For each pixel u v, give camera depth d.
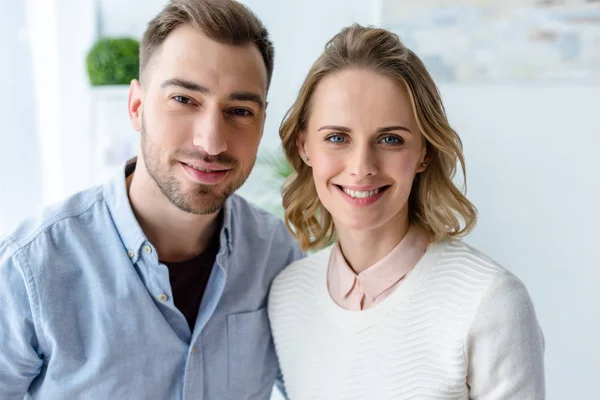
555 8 2.18
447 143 1.11
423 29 2.30
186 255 1.29
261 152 2.39
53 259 1.19
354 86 1.06
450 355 1.09
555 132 2.27
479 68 2.27
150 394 1.22
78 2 2.77
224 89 1.15
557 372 2.37
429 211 1.17
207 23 1.14
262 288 1.35
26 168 2.71
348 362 1.17
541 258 2.34
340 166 1.09
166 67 1.16
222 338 1.28
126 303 1.21
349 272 1.19
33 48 2.71
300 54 2.54
